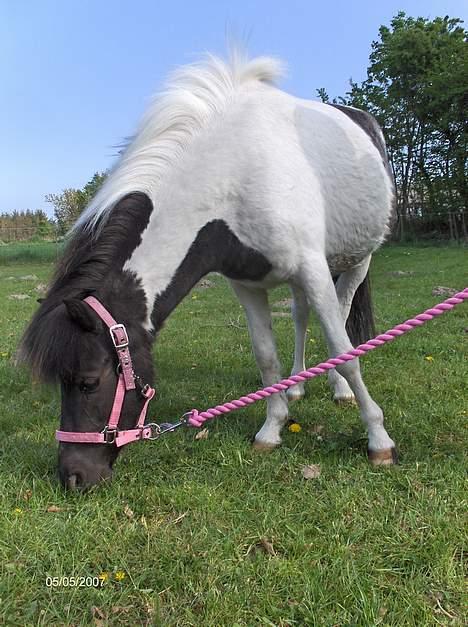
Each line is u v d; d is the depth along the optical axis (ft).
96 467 7.35
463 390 12.19
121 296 7.41
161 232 7.77
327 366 7.33
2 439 10.23
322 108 9.94
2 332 22.41
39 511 7.52
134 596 5.94
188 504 7.68
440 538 6.59
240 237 8.26
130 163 7.85
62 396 7.28
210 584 5.99
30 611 5.68
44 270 58.75
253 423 10.82
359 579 5.98
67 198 101.81
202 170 7.94
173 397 12.57
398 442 9.58
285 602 5.80
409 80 83.61
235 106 8.37
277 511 7.39
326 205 9.21
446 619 5.48
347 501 7.60
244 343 18.56
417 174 87.56
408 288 31.27
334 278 13.02
